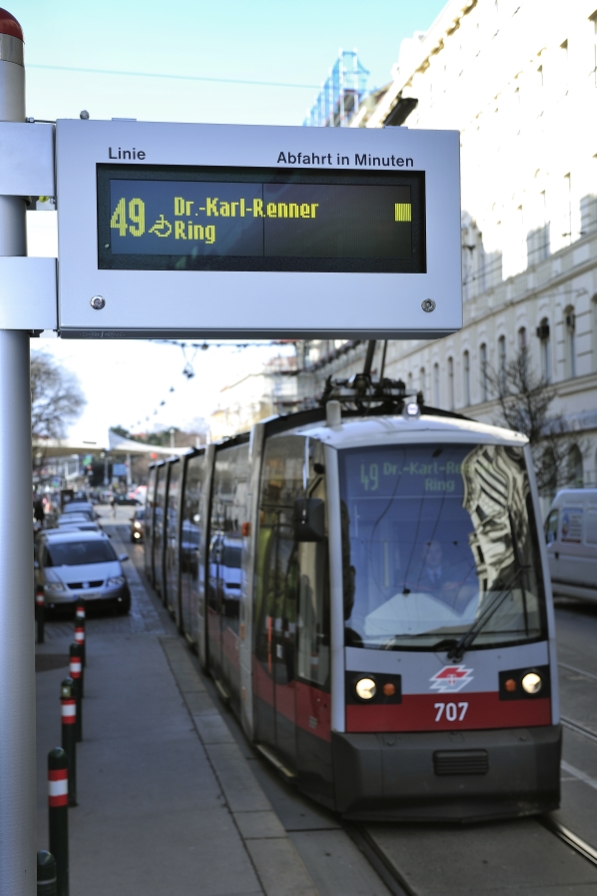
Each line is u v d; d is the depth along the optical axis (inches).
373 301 130.9
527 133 1334.9
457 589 295.0
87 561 911.7
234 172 128.3
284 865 245.1
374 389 384.2
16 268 123.7
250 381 3339.1
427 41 1705.2
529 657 293.4
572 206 1213.7
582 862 257.6
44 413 2111.2
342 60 2428.6
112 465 5452.8
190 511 700.7
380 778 275.6
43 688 518.0
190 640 676.7
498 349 1473.9
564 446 1218.6
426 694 285.3
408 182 132.6
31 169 124.9
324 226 130.2
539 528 308.2
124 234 125.3
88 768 345.4
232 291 127.5
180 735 396.8
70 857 252.2
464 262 1598.2
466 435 311.1
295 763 316.5
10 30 125.1
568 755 364.2
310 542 309.4
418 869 254.4
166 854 253.3
